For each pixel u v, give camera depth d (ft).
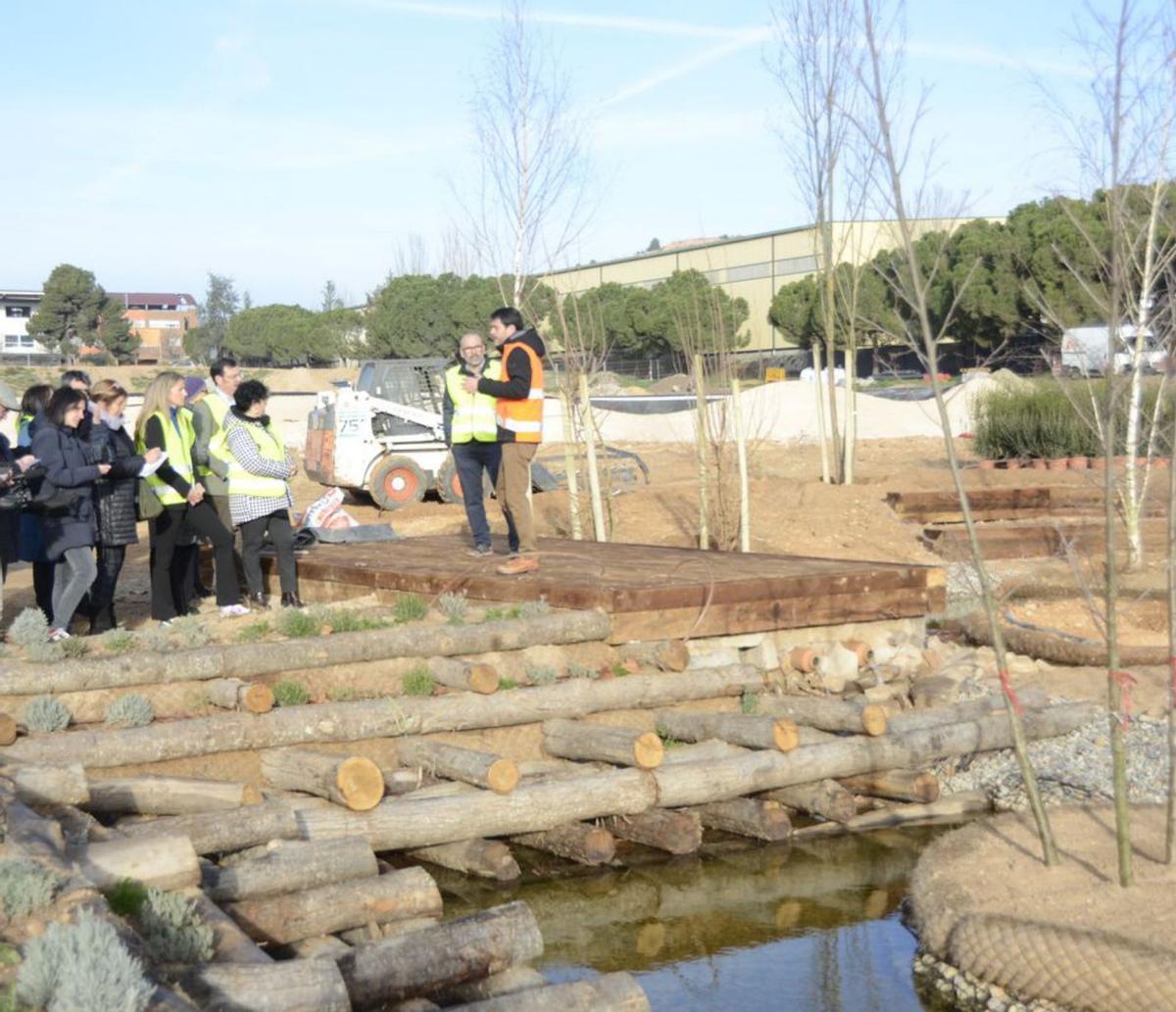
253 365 332.19
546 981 16.37
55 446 26.99
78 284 341.82
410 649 26.68
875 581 31.63
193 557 33.76
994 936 17.60
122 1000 10.47
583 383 45.96
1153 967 16.10
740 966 18.95
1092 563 43.39
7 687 23.58
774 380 158.30
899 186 18.25
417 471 66.74
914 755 25.88
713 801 24.29
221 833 19.51
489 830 22.15
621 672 28.32
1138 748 26.78
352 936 18.03
